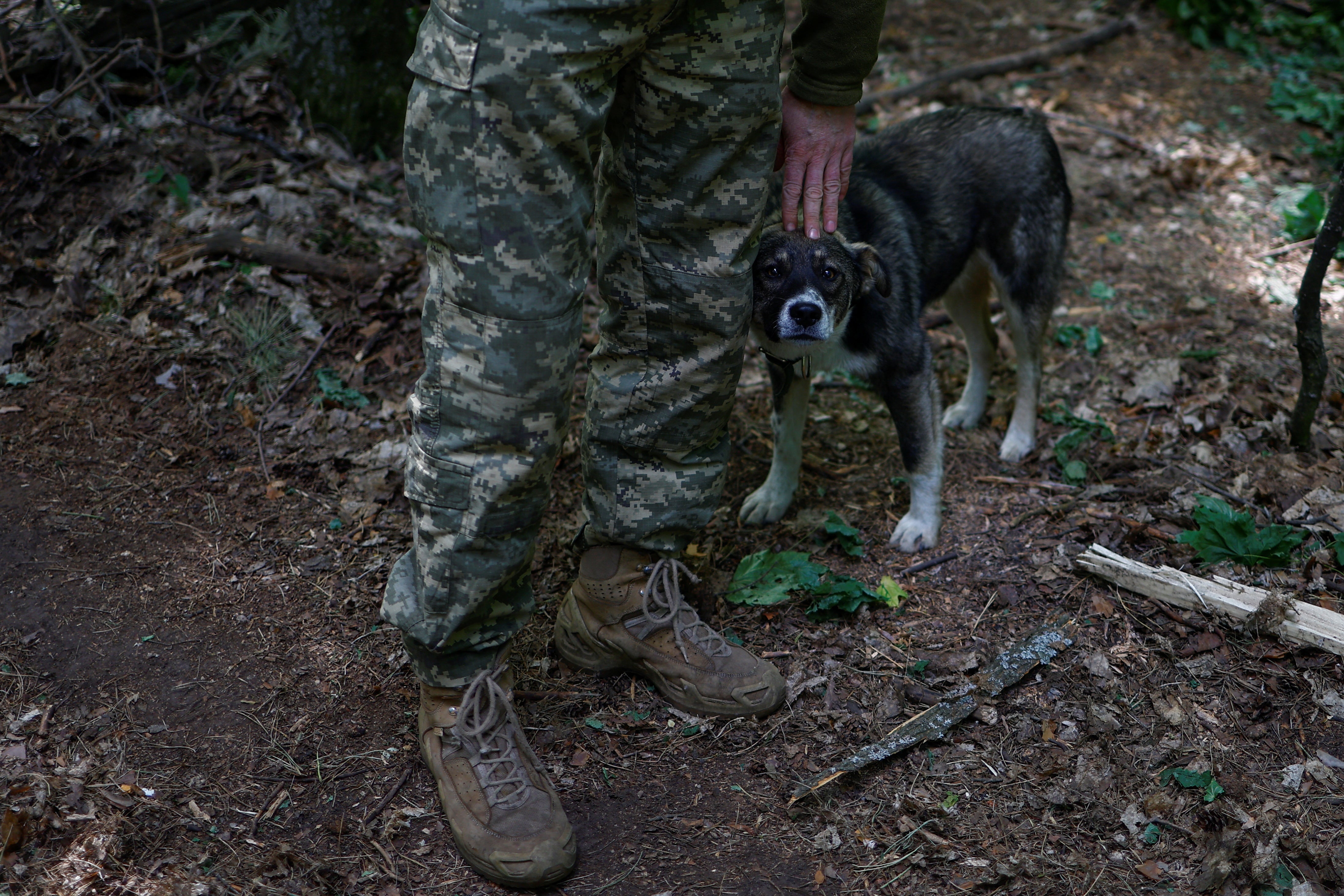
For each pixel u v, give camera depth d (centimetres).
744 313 220
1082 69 645
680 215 208
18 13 440
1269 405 367
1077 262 468
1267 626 263
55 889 197
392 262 407
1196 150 557
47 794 214
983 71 624
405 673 258
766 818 223
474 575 200
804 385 306
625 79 200
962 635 277
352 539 302
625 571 245
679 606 248
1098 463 347
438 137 179
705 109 196
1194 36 671
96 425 332
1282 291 444
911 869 212
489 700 218
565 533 307
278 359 365
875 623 282
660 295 215
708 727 246
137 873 202
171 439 332
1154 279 455
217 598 276
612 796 229
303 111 471
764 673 247
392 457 333
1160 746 238
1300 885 204
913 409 309
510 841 204
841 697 256
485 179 178
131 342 362
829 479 350
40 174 403
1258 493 323
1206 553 294
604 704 253
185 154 429
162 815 216
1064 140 559
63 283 373
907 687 259
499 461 193
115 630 262
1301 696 249
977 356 377
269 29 502
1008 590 291
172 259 384
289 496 317
